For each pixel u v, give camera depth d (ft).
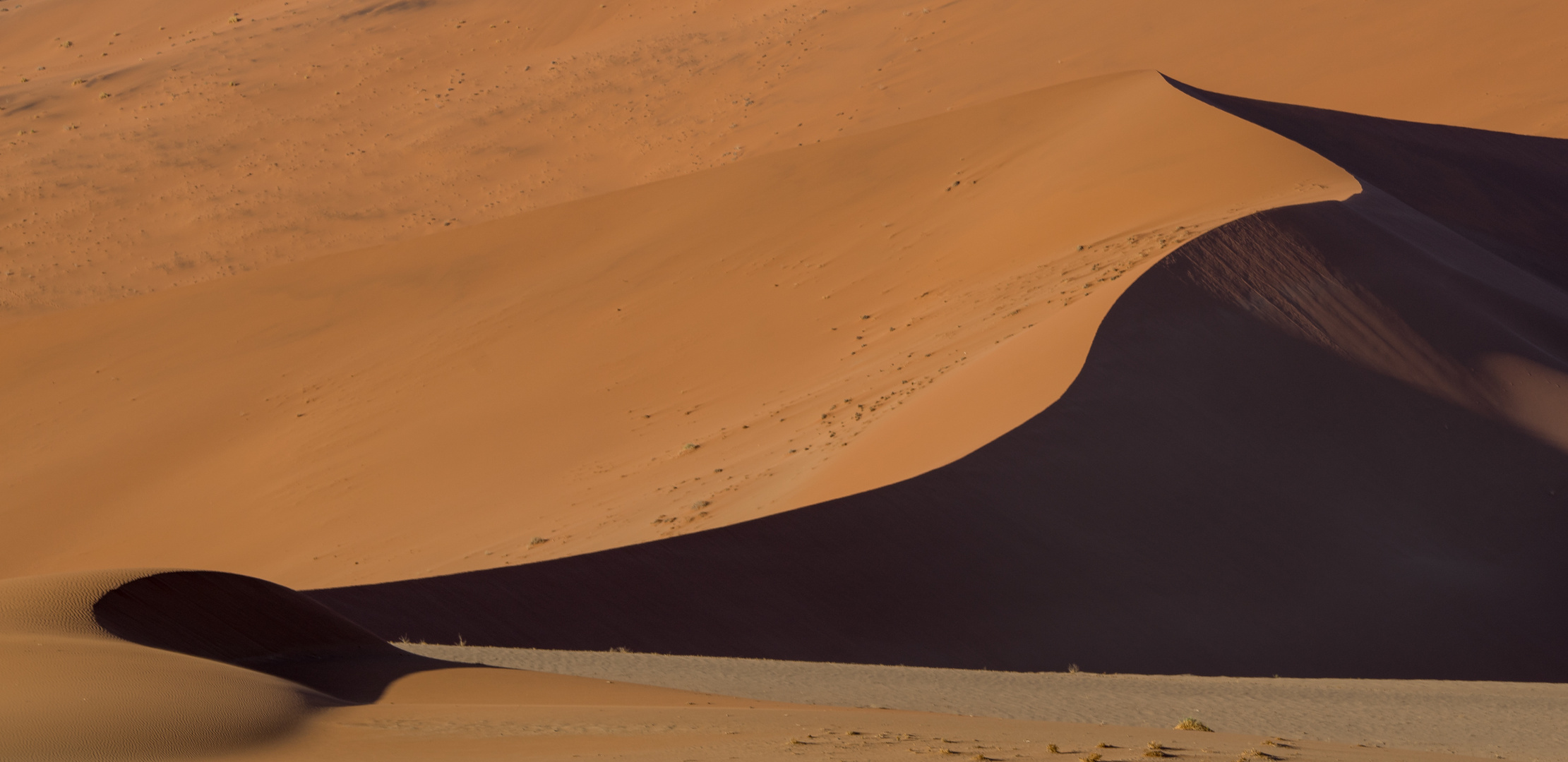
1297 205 165.48
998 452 114.83
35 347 276.21
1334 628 102.73
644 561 101.45
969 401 131.23
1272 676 96.68
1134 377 127.24
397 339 252.83
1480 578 112.16
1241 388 129.70
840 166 272.92
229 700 50.11
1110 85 263.49
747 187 277.23
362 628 79.87
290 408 232.73
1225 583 105.70
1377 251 159.12
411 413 216.54
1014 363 135.54
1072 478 113.70
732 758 42.24
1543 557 116.57
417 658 75.46
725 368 203.72
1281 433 125.39
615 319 235.40
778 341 208.64
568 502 161.99
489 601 96.63
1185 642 98.89
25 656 53.93
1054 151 239.71
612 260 262.88
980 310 177.37
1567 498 123.95
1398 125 257.34
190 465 220.02
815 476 129.59
